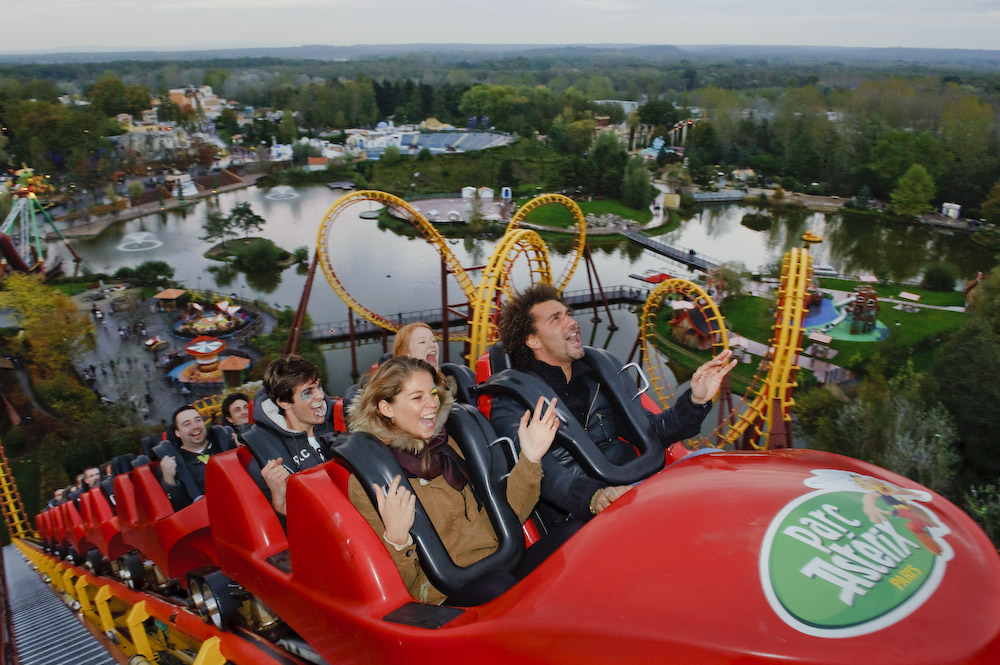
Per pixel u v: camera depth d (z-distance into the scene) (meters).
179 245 104.50
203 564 5.32
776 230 111.88
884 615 1.41
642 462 2.90
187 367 55.12
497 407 3.15
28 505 35.22
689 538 1.75
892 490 1.86
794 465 2.09
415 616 2.31
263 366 51.91
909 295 68.81
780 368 14.82
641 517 1.91
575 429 2.86
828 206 127.12
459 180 150.12
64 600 9.53
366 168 157.75
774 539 1.66
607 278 85.69
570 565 1.87
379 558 2.53
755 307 65.38
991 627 1.38
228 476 3.66
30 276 64.44
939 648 1.33
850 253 97.25
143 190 132.38
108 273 89.12
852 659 1.32
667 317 65.56
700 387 3.18
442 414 2.78
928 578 1.51
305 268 90.62
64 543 10.66
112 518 7.29
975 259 93.69
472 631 1.95
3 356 55.88
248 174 159.88
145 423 46.03
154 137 160.38
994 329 48.34
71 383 46.88
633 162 128.62
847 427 33.25
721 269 67.81
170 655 5.44
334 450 2.64
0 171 155.00
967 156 119.62
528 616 1.79
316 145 181.38
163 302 72.56
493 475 2.74
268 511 3.60
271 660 3.66
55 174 144.75
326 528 2.66
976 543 1.66
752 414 15.10
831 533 1.66
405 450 2.70
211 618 4.23
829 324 60.47
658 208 125.44
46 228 112.19
